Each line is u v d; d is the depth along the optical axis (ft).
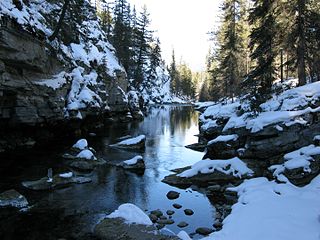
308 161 48.24
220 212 43.68
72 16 118.21
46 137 84.07
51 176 53.83
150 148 91.71
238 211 38.81
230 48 131.13
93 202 45.75
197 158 79.71
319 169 47.91
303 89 64.28
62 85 90.17
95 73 131.44
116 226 35.09
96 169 64.49
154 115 211.20
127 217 36.70
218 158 66.69
